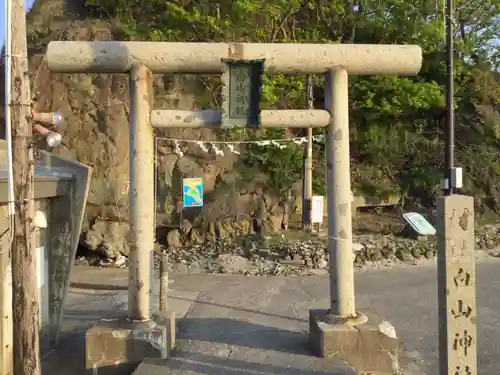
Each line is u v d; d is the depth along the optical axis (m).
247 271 12.91
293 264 13.17
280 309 9.47
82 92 15.52
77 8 18.28
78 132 15.35
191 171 15.57
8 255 6.06
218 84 16.36
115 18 16.95
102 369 6.36
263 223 15.39
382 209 17.41
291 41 16.55
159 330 6.43
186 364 6.27
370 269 12.95
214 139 15.87
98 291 11.66
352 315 6.75
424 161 17.67
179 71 6.84
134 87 6.64
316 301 10.08
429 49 17.62
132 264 6.61
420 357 7.27
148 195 6.66
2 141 7.70
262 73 6.61
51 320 8.09
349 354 6.44
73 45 6.59
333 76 6.84
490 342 7.76
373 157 17.56
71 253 8.27
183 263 13.81
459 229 4.83
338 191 6.77
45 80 15.52
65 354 7.69
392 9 17.44
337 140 6.80
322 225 15.84
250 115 6.67
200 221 15.41
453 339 4.80
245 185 15.69
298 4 16.16
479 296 10.27
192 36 16.14
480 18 18.77
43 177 7.08
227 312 9.27
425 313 9.30
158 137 15.38
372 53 6.88
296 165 15.97
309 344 7.10
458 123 18.38
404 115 17.92
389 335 6.47
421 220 15.00
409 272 12.56
